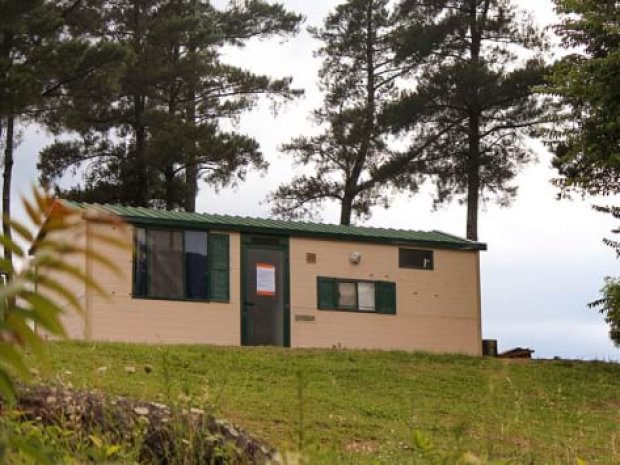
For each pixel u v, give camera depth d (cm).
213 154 4553
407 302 3081
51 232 165
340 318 2983
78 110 4328
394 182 4853
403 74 5162
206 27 4966
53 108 4191
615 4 2883
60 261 165
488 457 938
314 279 2970
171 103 4922
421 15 4875
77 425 736
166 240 2772
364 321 3014
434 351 3055
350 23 5144
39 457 181
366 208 5000
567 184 2966
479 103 4562
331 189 5059
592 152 2816
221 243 2856
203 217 2920
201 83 4847
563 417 1967
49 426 722
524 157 4725
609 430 1870
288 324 2912
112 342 2384
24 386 782
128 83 4684
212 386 1969
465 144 4750
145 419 761
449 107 4675
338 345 2964
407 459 1162
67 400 795
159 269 2736
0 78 3525
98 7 4594
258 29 5191
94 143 4781
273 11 5144
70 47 3784
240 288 2861
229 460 794
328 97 5175
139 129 4775
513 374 2556
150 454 783
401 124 4638
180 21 4712
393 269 3084
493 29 4703
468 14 4791
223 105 4878
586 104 2869
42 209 165
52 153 4722
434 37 4712
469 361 2722
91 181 4744
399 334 3050
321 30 5197
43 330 178
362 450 1405
